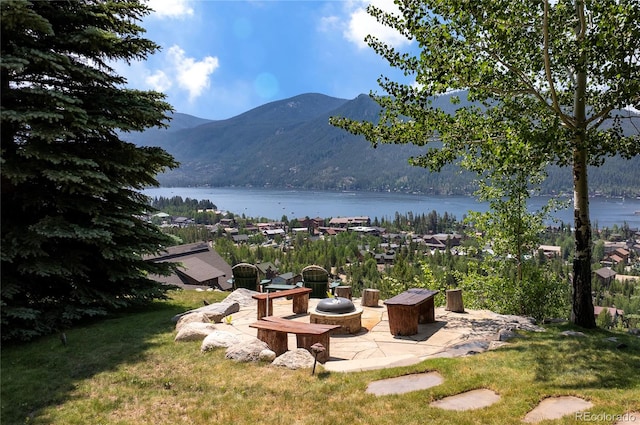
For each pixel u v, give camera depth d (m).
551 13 9.74
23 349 8.12
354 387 5.96
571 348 7.56
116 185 10.09
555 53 9.66
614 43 8.12
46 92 8.29
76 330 9.33
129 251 10.36
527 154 8.59
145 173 11.23
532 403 5.42
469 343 8.23
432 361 6.91
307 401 5.57
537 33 9.95
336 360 7.36
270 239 157.62
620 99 8.47
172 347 7.92
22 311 8.33
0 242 8.41
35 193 9.31
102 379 6.48
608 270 90.25
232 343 7.73
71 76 9.49
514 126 9.10
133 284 11.27
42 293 9.88
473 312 11.09
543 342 8.02
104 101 9.79
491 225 13.55
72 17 9.50
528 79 10.01
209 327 8.75
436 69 8.88
